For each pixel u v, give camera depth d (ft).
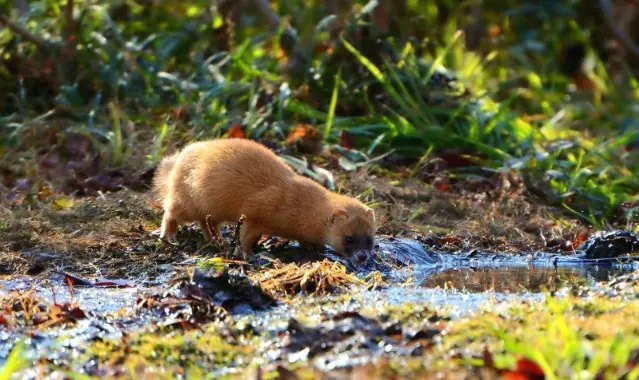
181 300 25.93
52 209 37.35
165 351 21.77
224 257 33.24
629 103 60.64
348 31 49.73
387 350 20.85
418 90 48.34
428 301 26.32
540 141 46.55
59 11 52.54
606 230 39.04
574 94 61.21
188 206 34.19
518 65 65.10
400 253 35.24
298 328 22.24
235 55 49.60
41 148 44.21
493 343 20.80
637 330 21.25
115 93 48.26
